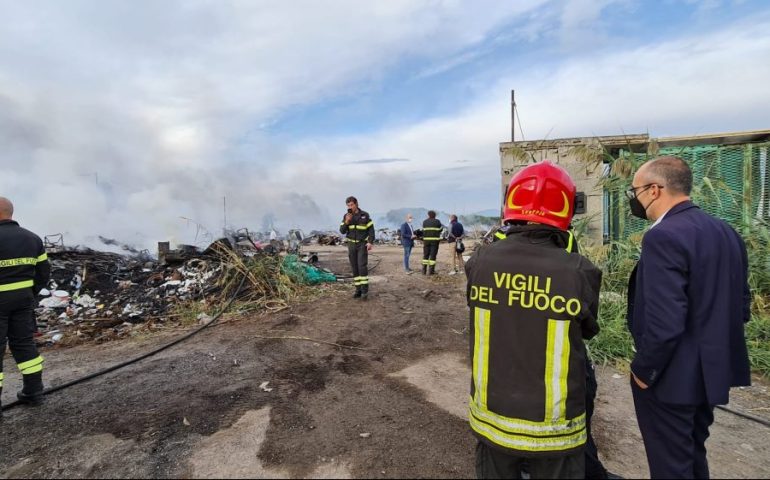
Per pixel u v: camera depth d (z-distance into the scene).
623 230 6.87
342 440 2.99
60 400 3.73
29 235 3.65
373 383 4.06
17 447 2.96
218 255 9.08
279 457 2.78
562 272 1.58
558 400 1.56
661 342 1.71
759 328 4.58
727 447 2.89
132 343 5.49
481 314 1.71
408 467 2.67
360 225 7.66
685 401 1.78
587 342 4.57
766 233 5.47
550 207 1.74
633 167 6.30
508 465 1.66
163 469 2.67
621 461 2.74
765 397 3.68
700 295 1.77
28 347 3.60
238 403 3.61
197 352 5.00
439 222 10.51
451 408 3.52
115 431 3.16
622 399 3.65
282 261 8.71
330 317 6.52
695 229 1.81
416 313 6.72
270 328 5.97
